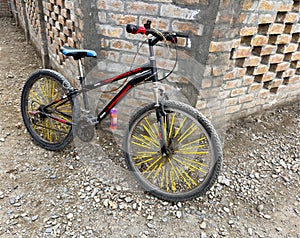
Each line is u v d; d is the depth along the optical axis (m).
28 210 1.91
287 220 1.99
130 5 2.12
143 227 1.87
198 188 1.96
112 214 1.94
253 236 1.86
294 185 2.30
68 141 2.34
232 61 2.52
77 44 2.65
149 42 1.89
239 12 2.17
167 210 2.00
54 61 3.68
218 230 1.88
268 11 2.44
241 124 3.01
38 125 2.49
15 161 2.31
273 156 2.60
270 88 3.07
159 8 2.07
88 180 2.18
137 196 2.08
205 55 2.14
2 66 4.06
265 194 2.19
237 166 2.45
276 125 3.07
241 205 2.08
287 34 2.77
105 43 2.34
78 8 2.35
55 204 1.97
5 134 2.61
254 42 2.55
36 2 3.69
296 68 3.17
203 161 2.24
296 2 2.61
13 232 1.77
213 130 1.84
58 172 2.23
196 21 2.03
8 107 3.04
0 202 1.95
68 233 1.79
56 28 3.28
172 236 1.82
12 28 6.08
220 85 2.35
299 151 2.69
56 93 2.41
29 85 2.46
